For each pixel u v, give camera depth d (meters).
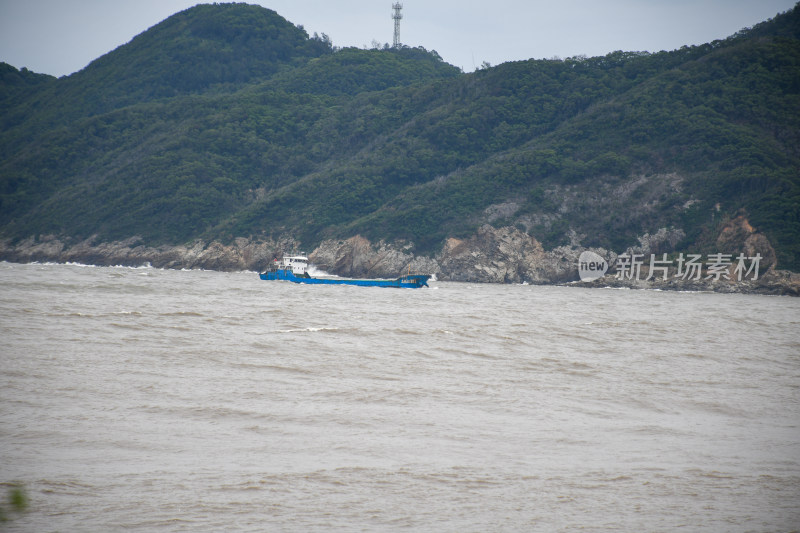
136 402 110.19
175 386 121.31
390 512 73.50
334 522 70.75
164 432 96.25
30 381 120.12
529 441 98.25
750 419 115.75
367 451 91.56
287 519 71.06
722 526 72.62
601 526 71.88
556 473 86.12
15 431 93.81
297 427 100.69
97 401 109.88
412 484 80.94
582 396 126.81
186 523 69.44
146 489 77.06
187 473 82.00
